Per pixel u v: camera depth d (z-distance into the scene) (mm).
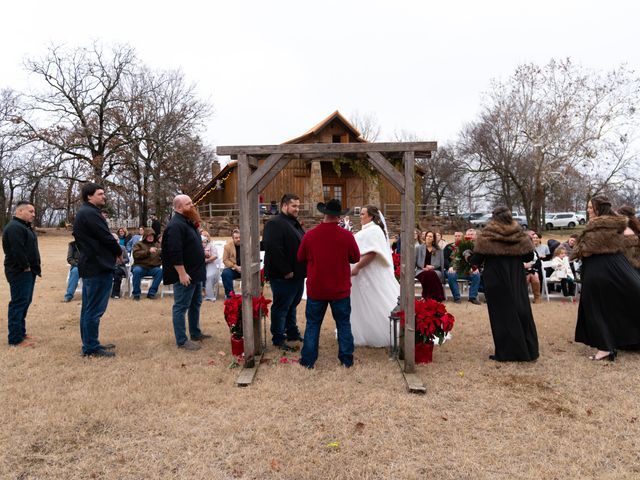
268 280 5320
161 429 3219
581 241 4875
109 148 29438
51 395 3752
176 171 33250
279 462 2807
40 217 47688
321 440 3068
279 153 4379
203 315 7113
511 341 4684
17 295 5258
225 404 3635
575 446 2980
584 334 4949
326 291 4414
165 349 5168
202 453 2910
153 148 31234
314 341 4527
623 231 4855
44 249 20375
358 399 3725
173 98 32844
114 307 7660
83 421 3322
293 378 4215
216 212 31344
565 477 2646
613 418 3377
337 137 25234
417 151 4340
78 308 7512
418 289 8797
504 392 3883
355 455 2877
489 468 2740
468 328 6223
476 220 38156
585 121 25828
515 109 28484
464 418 3396
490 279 4809
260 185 5137
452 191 48906
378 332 5270
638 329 4746
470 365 4613
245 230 4434
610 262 4762
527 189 32500
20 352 4957
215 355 4969
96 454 2902
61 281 10766
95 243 4781
